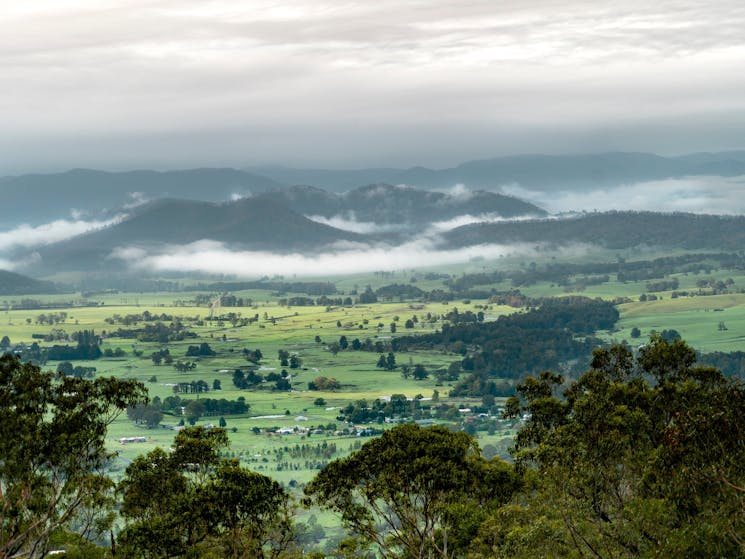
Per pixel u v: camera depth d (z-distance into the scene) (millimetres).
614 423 69938
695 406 63562
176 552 74375
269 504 74375
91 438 71188
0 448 66500
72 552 75250
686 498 55000
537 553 69188
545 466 71062
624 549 64812
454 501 78250
